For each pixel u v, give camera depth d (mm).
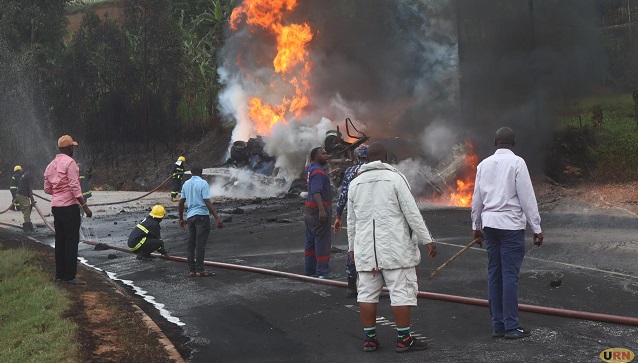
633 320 6598
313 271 10188
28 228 18375
